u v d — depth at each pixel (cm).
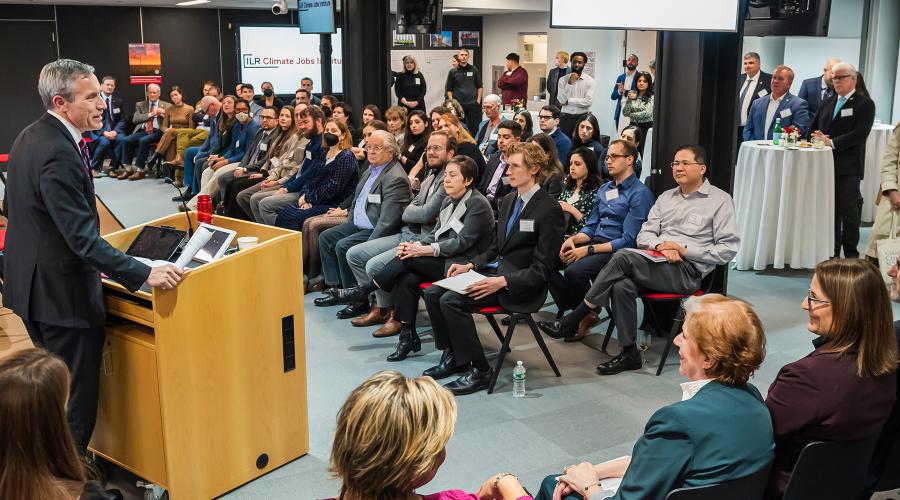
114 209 849
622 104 1005
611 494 202
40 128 261
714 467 178
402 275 428
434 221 474
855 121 582
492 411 367
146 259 295
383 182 506
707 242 419
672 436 180
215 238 287
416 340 438
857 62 907
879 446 228
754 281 567
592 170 490
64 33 1280
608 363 411
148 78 1348
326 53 922
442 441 150
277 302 298
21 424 141
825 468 195
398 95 1038
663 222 433
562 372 412
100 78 1317
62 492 146
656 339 459
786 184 570
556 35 1304
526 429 349
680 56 464
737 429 180
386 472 146
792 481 191
